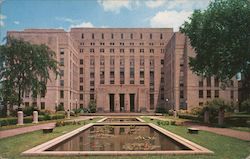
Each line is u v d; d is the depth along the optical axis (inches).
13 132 1007.6
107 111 3870.6
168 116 2623.0
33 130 1085.8
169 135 868.0
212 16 1456.7
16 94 1926.7
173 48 3390.7
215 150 590.2
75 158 510.0
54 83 3211.1
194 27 1561.3
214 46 1457.9
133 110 4101.9
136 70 4200.3
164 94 4143.7
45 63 1982.0
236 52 1405.0
